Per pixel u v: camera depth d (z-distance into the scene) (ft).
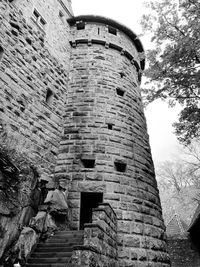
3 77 29.12
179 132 35.50
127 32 55.93
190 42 30.78
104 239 20.92
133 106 45.19
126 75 48.85
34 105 33.53
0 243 20.62
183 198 81.56
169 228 61.98
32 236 22.86
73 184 32.76
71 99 41.91
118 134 38.68
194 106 34.45
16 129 28.96
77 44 50.65
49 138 34.83
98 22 53.67
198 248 48.78
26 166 27.61
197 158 69.97
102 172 33.81
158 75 34.27
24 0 38.22
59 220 27.96
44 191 30.04
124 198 32.32
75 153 35.65
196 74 32.71
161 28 35.04
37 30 39.47
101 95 42.32
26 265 20.04
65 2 55.11
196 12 32.12
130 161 36.76
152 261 29.22
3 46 30.55
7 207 22.18
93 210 22.08
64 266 18.78
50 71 39.86
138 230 30.45
